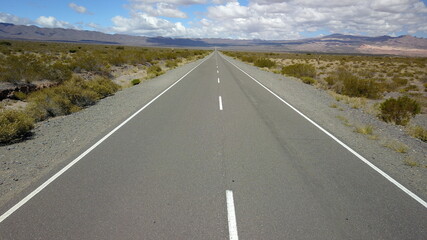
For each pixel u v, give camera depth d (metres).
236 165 5.18
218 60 49.44
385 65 43.03
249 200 3.95
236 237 3.14
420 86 21.11
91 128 7.65
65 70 18.08
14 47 50.66
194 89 14.86
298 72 25.34
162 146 6.16
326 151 6.04
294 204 3.86
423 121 11.03
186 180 4.55
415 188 4.48
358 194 4.20
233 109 10.09
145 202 3.86
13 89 13.57
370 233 3.28
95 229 3.27
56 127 7.86
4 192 4.18
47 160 5.43
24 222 3.41
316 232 3.26
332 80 19.75
